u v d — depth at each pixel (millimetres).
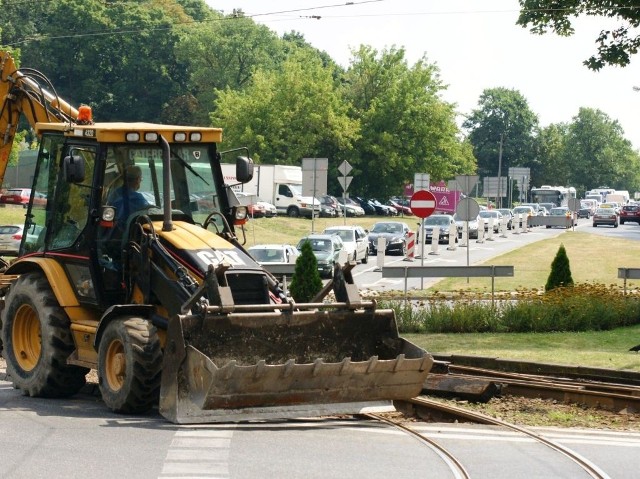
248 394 23609
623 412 28797
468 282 77375
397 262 98688
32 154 123875
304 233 137125
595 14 62969
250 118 177375
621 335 46656
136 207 28125
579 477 19828
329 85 180125
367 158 189125
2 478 18438
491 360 37312
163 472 19109
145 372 25047
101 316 28453
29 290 29031
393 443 22703
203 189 29156
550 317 48281
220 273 24797
